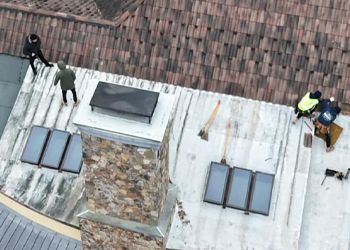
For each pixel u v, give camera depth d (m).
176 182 19.36
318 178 19.75
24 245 18.25
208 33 20.72
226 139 20.00
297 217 18.84
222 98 20.55
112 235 17.42
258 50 20.53
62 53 21.34
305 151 19.80
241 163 19.61
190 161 19.70
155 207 16.05
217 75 20.66
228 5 20.70
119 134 14.12
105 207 16.62
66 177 19.33
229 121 20.25
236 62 20.59
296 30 20.45
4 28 21.56
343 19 20.34
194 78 20.73
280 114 20.30
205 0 20.77
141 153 14.51
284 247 18.52
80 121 14.23
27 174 19.39
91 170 15.56
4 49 21.58
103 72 21.05
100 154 14.98
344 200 19.44
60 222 18.58
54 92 20.89
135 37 21.02
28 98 20.83
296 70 20.41
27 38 20.44
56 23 21.39
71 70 19.69
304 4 20.52
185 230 18.75
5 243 18.25
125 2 21.95
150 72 20.86
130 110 14.09
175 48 20.83
